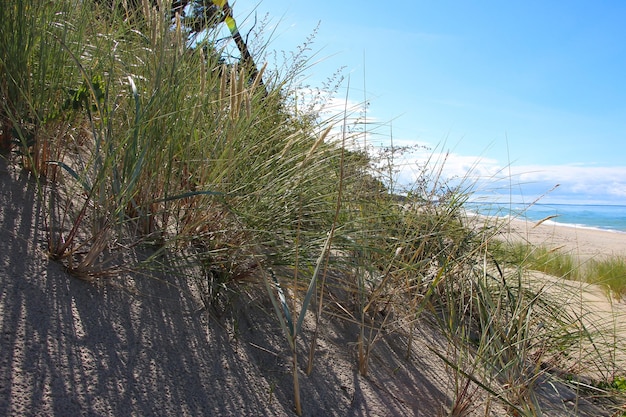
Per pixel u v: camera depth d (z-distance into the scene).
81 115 2.44
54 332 1.57
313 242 2.37
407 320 2.80
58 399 1.36
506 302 3.15
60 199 2.19
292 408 1.84
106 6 2.91
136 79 2.42
